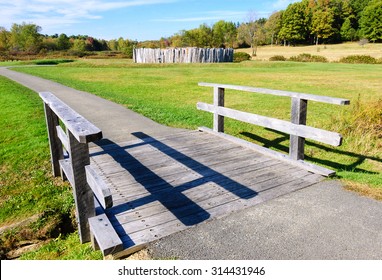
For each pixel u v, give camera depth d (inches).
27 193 192.1
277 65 1326.3
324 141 181.3
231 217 142.1
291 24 3885.3
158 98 488.1
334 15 3882.9
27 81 690.8
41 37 2925.7
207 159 215.3
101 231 125.6
